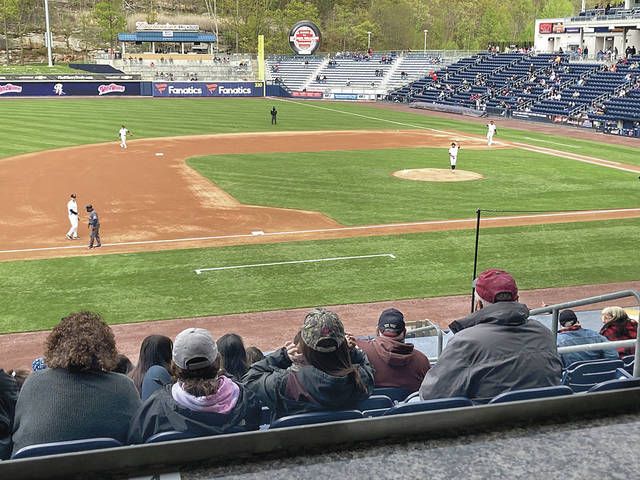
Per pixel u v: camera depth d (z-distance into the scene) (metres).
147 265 23.47
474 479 2.38
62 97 89.62
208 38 115.56
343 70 105.75
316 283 21.88
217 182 37.75
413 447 2.61
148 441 4.15
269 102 89.81
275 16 145.38
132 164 43.22
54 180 38.00
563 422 2.77
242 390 4.81
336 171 41.09
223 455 2.56
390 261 24.11
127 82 94.19
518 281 22.16
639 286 21.72
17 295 20.52
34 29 143.38
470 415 2.74
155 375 6.09
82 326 4.59
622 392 2.89
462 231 27.95
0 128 57.75
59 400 4.29
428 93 89.75
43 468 2.44
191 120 67.19
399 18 151.88
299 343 5.65
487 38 167.62
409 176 39.69
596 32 82.31
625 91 67.56
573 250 25.50
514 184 37.53
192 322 18.67
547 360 4.86
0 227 28.19
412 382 7.25
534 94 76.31
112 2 143.12
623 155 48.00
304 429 2.62
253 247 25.66
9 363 16.16
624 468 2.44
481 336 4.86
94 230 25.22
